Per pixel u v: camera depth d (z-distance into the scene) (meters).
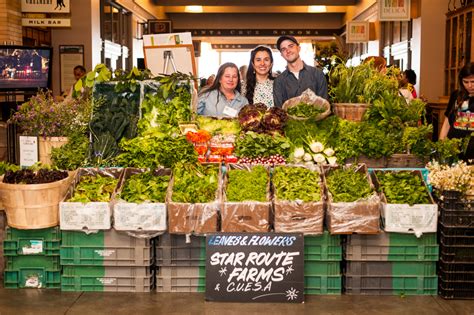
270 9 23.95
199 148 5.30
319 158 5.18
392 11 13.81
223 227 4.51
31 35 12.99
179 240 4.66
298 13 25.58
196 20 25.36
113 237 4.66
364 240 4.59
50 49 9.70
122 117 5.62
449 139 5.66
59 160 5.23
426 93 13.61
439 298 4.60
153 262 4.77
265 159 5.21
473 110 5.82
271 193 4.75
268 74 6.75
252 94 6.69
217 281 4.50
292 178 4.76
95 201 4.61
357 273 4.65
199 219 4.51
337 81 6.32
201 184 4.68
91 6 13.60
